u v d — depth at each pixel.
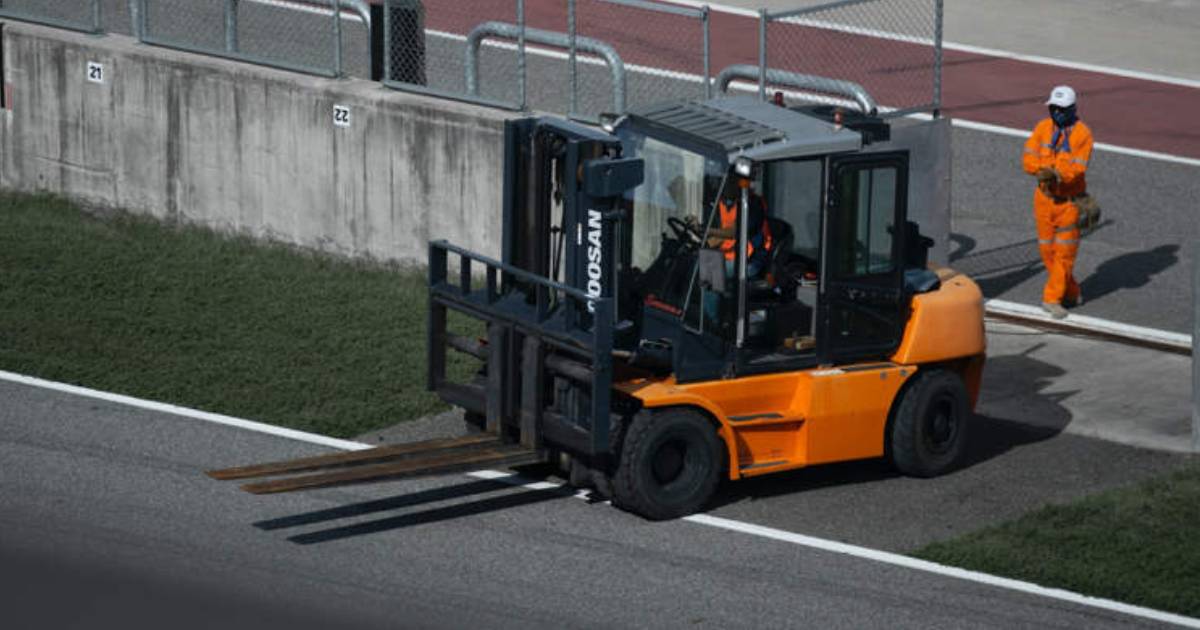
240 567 38.22
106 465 43.69
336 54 62.53
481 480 44.00
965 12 96.19
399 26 62.47
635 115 42.94
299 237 63.16
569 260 41.41
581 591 37.50
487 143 58.44
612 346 40.66
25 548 38.75
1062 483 45.62
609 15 87.94
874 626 36.34
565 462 43.34
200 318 55.56
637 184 40.50
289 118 62.16
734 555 39.88
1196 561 40.00
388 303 58.06
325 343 53.91
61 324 54.16
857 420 44.34
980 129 78.00
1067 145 57.78
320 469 41.44
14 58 67.38
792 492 44.41
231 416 47.66
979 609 37.44
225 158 63.88
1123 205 69.81
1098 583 38.78
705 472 42.06
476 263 59.59
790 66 83.00
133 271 59.88
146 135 65.25
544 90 76.88
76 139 66.75
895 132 55.66
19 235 62.91
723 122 42.69
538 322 41.66
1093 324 58.31
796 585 38.34
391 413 48.59
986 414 50.94
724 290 40.25
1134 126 78.94
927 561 39.94
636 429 40.97
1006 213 68.88
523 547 39.81
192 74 63.66
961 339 45.56
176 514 40.97
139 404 48.12
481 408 43.81
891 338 44.81
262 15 77.94
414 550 39.44
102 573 37.69
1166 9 98.75
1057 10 97.88
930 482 45.53
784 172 43.09
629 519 41.84
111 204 66.69
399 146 60.22
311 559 38.78
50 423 46.34
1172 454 47.81
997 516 43.19
